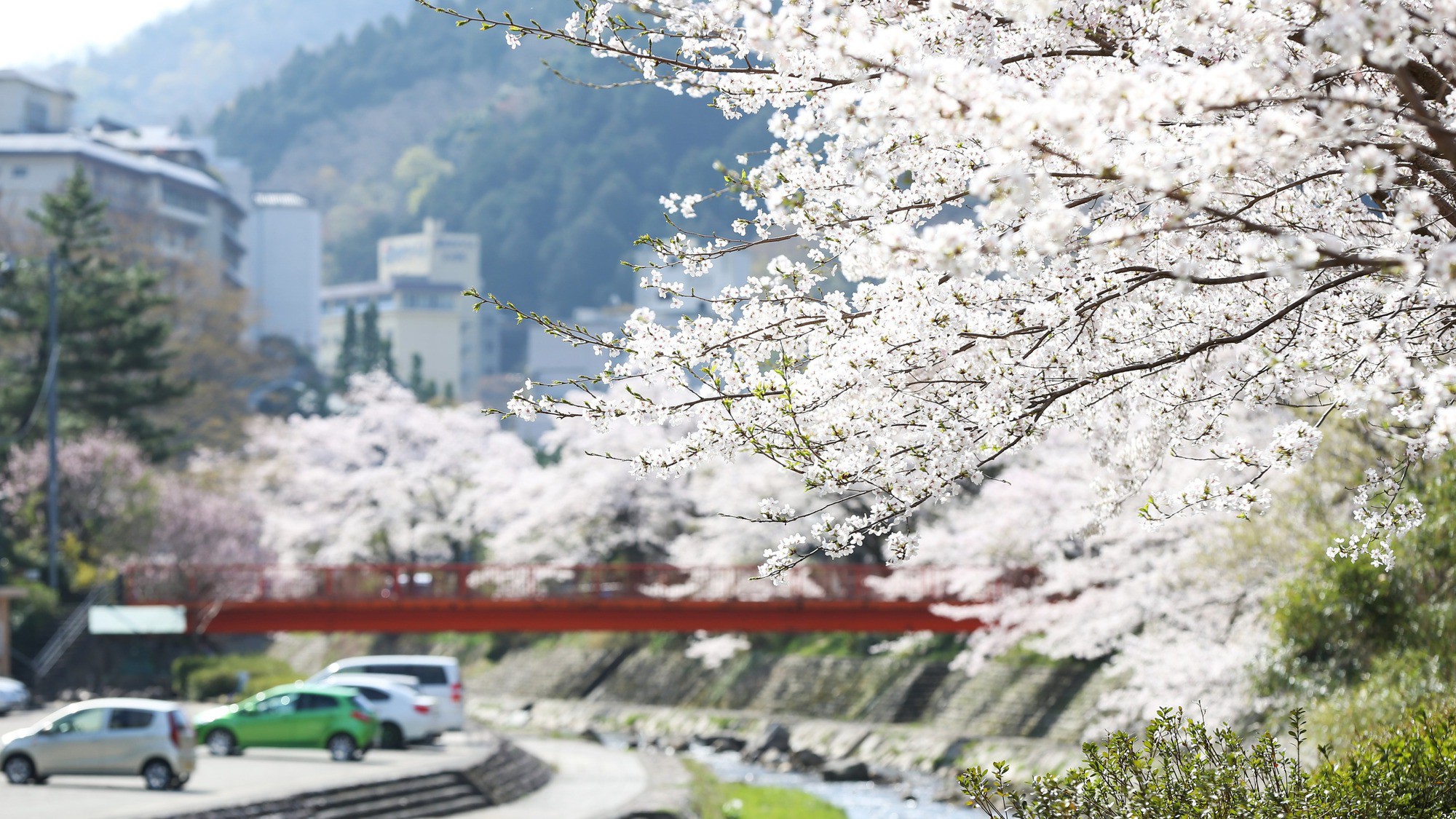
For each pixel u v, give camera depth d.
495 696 96.75
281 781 38.66
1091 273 10.96
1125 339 11.52
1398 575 27.14
